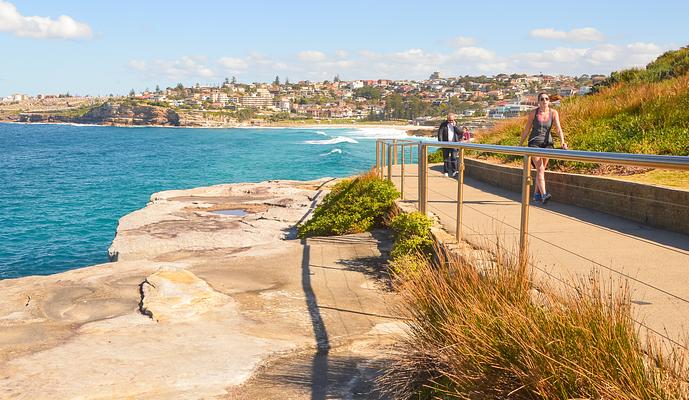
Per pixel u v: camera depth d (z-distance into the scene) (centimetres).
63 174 5275
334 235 1093
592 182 933
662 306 440
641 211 812
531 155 478
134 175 5062
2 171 5631
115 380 471
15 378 475
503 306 376
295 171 5125
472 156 1742
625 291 374
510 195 1161
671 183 862
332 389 454
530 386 318
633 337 313
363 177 1341
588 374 295
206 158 7119
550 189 1066
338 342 550
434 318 433
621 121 1423
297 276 779
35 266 1969
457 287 438
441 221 847
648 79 2131
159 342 553
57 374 482
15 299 701
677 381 274
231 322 610
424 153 848
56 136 16450
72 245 2283
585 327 318
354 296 687
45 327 601
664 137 1181
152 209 1575
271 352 529
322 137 13975
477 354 348
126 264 862
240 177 4734
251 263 856
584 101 1994
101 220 2827
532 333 334
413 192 1255
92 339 562
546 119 1059
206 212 1529
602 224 802
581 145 1316
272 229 1279
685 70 1978
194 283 711
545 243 680
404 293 530
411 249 752
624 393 279
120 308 659
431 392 398
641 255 616
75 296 705
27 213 3053
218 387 462
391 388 425
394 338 522
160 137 15862
